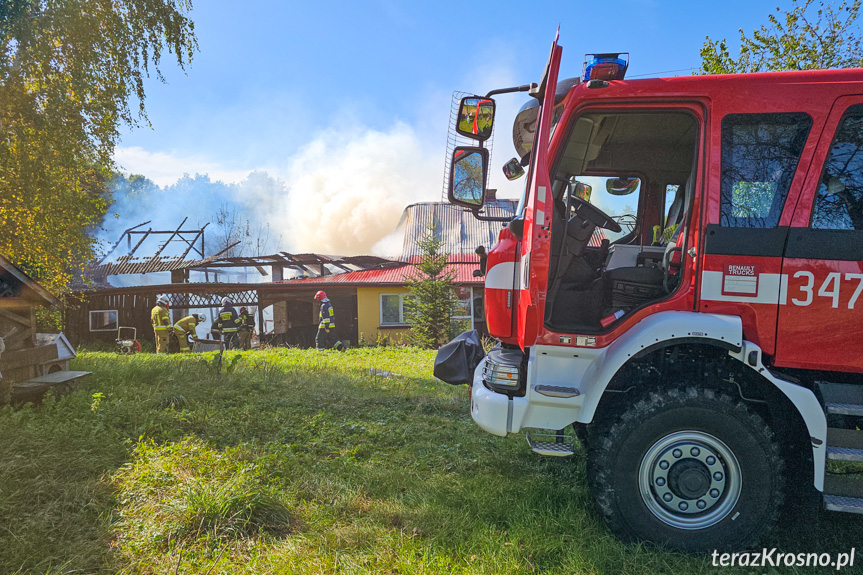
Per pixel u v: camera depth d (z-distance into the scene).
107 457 3.90
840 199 2.91
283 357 12.56
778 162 2.97
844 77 2.96
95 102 9.70
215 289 19.05
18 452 3.85
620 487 2.95
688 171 4.45
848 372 2.94
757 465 2.84
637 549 2.82
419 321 18.11
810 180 2.92
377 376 9.30
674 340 2.93
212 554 2.72
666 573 2.70
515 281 3.54
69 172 10.41
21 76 8.83
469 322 20.17
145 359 10.05
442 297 18.11
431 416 6.09
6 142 9.07
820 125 2.94
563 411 3.11
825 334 2.86
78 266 12.20
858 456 2.73
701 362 3.09
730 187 2.99
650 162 4.38
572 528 3.08
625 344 2.96
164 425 4.92
